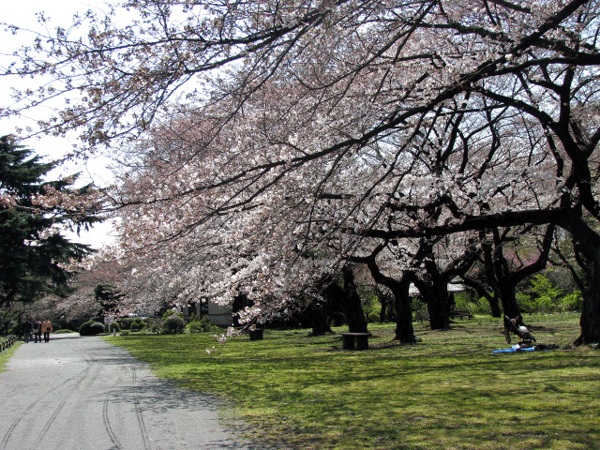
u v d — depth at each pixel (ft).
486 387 26.99
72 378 39.14
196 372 40.73
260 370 40.40
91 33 20.63
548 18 23.72
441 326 77.36
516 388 26.18
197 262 39.17
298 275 29.07
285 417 22.47
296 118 25.62
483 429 18.54
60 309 163.32
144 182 27.07
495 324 83.41
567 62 25.61
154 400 27.94
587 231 38.60
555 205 51.11
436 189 37.78
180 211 24.31
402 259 56.44
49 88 20.59
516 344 48.42
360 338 54.85
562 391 24.67
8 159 95.76
